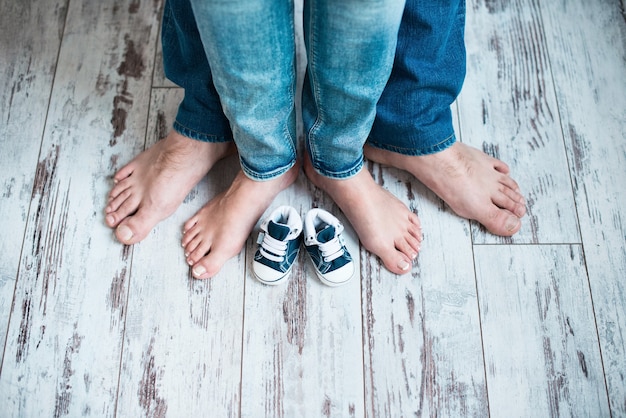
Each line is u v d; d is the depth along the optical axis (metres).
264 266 1.21
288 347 1.21
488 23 1.52
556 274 1.27
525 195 1.34
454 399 1.18
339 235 1.24
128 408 1.16
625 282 1.26
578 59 1.48
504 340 1.22
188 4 1.00
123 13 1.50
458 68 1.17
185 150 1.23
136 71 1.44
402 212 1.27
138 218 1.26
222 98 0.96
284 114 1.02
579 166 1.37
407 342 1.22
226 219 1.24
